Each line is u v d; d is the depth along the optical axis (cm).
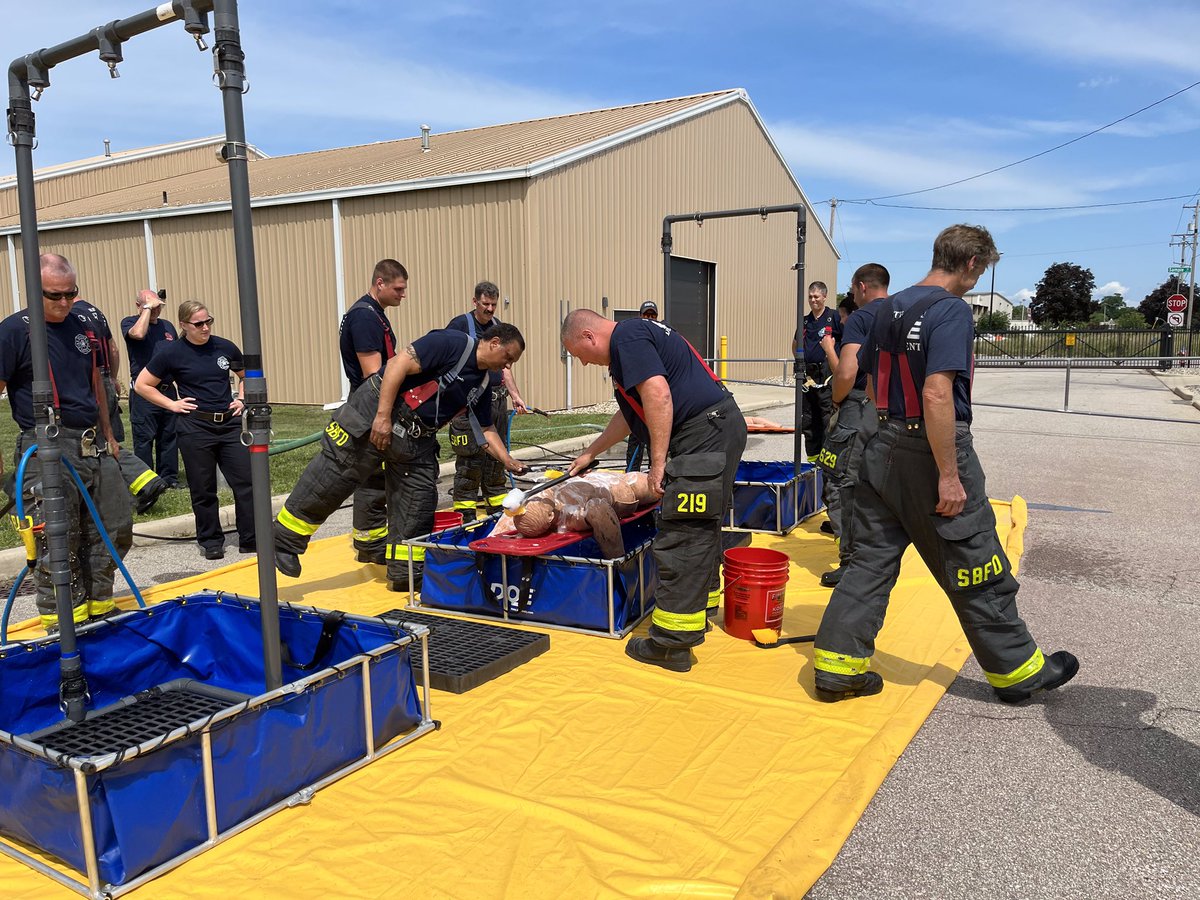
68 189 2338
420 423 461
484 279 1395
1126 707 346
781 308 2314
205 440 571
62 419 371
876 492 332
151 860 231
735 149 1978
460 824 255
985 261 313
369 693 291
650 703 339
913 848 252
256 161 2441
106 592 394
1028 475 888
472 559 443
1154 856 247
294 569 460
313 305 1571
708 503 352
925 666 381
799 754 299
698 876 229
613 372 372
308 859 239
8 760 237
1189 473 896
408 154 1814
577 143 1503
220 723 245
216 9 246
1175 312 3203
